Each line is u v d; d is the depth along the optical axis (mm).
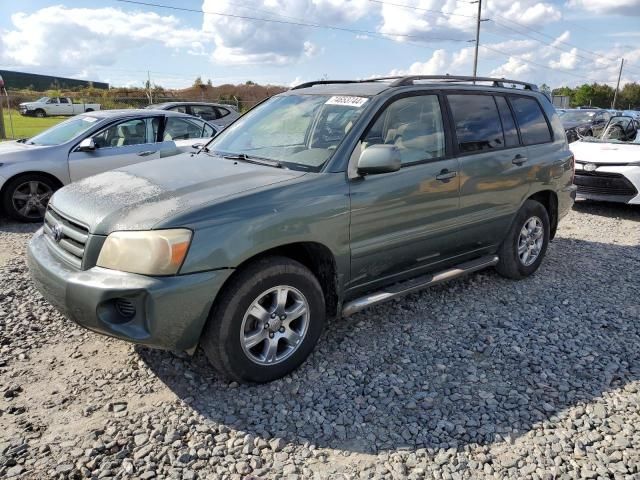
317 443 2900
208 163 3949
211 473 2672
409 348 3928
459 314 4531
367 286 3957
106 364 3643
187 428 2994
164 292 2910
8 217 7895
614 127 10133
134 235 2971
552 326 4340
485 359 3801
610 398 3338
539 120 5438
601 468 2729
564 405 3260
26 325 4160
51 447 2811
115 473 2646
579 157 8758
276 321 3367
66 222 3400
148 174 3742
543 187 5293
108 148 8070
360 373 3572
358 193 3664
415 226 4102
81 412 3117
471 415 3150
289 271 3346
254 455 2801
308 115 4184
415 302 4754
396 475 2672
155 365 3629
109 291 2920
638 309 4730
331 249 3574
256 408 3172
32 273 3479
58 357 3725
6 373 3502
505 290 5105
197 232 3000
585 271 5734
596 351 3936
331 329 4195
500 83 5199
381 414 3150
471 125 4637
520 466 2746
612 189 8336
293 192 3387
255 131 4402
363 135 3805
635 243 6941
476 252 4855
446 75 4648
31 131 22672
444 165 4273
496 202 4789
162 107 13922
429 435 2973
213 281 3029
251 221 3160
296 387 3373
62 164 7699
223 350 3166
